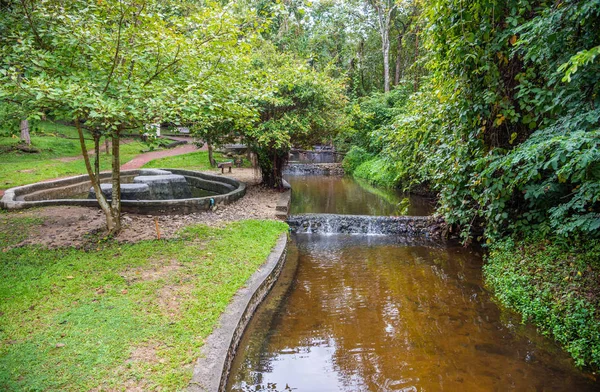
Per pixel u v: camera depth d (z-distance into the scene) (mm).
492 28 5176
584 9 3600
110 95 5234
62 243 6270
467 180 6777
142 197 9250
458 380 3908
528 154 3836
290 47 19922
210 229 7371
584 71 3914
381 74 28578
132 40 5625
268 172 12461
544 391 3715
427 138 7547
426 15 6273
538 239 5953
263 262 6133
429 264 7398
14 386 2947
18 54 5145
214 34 5609
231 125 10039
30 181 12461
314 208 12266
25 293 4500
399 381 3908
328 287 6293
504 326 4965
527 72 5133
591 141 3229
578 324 4266
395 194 14828
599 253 4977
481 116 5812
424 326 5016
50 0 5461
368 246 8617
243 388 3771
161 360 3400
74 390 2965
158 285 4852
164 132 27312
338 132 12617
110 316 4059
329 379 3947
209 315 4227
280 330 4887
